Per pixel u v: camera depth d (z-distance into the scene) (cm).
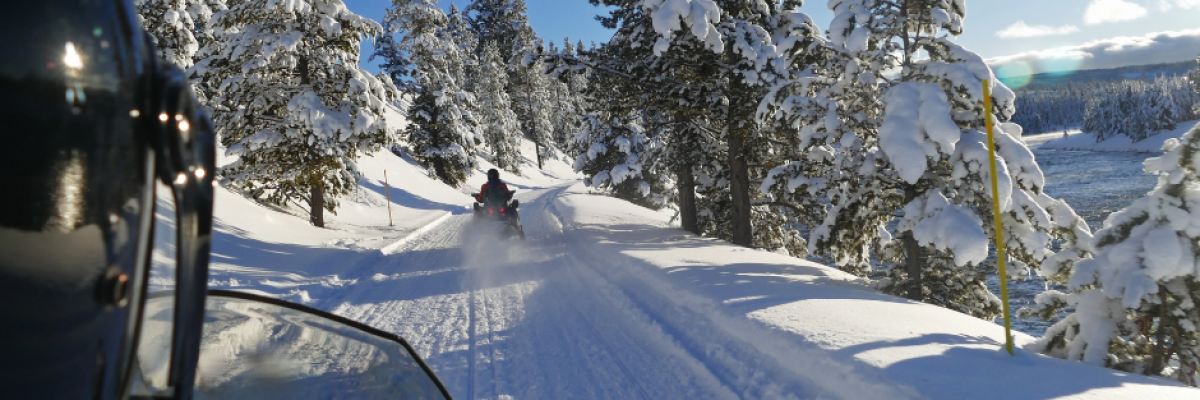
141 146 49
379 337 143
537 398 478
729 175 1730
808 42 1051
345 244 1588
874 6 945
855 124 995
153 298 51
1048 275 730
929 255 1009
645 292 784
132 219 47
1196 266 539
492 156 6925
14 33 39
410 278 1041
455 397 482
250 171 1833
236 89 1717
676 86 1451
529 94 8588
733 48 1398
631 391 487
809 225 1659
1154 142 10238
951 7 900
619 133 2955
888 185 994
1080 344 598
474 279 991
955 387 389
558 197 3070
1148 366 586
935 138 820
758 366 500
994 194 481
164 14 2427
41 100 39
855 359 447
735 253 1078
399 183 3612
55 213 40
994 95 861
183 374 53
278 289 906
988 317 1003
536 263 1116
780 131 1312
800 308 610
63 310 41
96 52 46
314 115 1709
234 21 1766
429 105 4459
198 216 54
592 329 656
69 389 42
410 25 4372
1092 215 3419
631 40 1521
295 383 120
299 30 1781
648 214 2245
